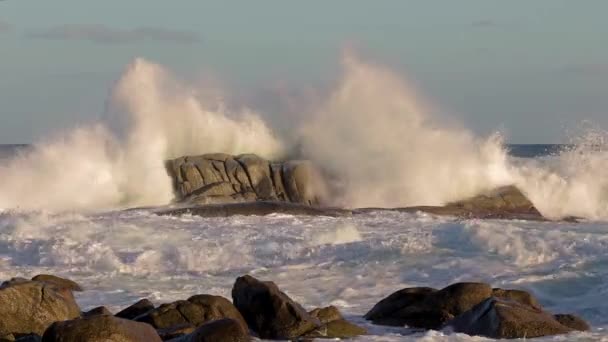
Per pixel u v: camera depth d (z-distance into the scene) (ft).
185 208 284.00
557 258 190.29
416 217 271.69
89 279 195.93
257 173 325.42
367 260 202.39
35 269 207.41
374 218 268.00
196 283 190.90
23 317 141.28
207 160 331.57
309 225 249.96
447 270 189.98
